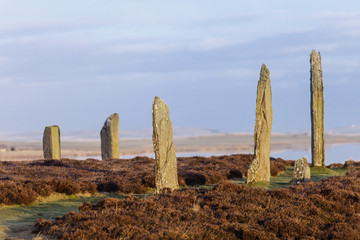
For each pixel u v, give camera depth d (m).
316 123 26.83
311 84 26.94
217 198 12.26
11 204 13.22
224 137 166.62
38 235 9.19
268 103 18.84
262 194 13.24
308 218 11.11
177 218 10.24
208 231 9.52
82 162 25.09
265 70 18.89
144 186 17.56
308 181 17.64
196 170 21.92
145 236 8.88
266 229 10.06
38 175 18.44
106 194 16.45
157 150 14.88
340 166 30.31
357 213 11.93
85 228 9.25
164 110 14.99
